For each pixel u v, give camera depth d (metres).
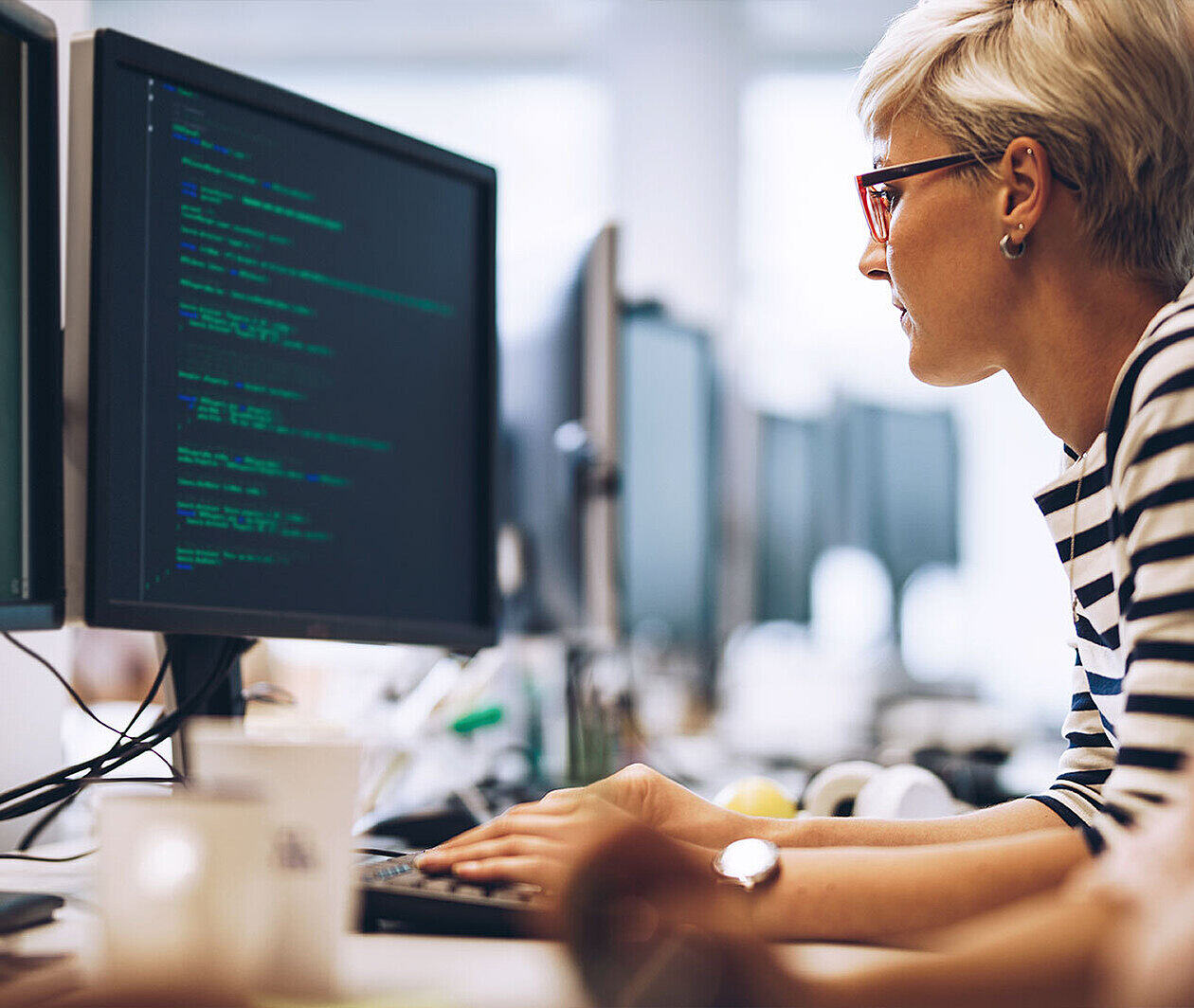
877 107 1.12
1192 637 0.77
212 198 1.14
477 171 1.39
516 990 0.63
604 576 2.08
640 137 6.04
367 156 1.28
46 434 1.01
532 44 6.14
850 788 1.40
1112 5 1.01
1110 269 1.03
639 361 2.41
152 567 1.07
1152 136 1.00
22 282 1.01
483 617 1.38
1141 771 0.76
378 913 0.82
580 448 2.09
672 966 0.51
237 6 6.03
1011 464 5.23
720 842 1.03
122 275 1.06
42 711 1.34
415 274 1.33
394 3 6.03
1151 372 0.85
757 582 3.39
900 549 3.79
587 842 0.56
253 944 0.55
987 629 5.20
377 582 1.27
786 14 6.04
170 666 1.12
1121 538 0.90
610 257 2.08
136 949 0.54
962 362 1.11
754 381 4.35
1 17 0.98
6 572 0.97
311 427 1.21
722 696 3.56
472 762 2.15
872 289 5.83
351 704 2.03
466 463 1.38
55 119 1.04
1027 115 1.02
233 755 0.61
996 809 1.12
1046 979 0.52
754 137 6.13
